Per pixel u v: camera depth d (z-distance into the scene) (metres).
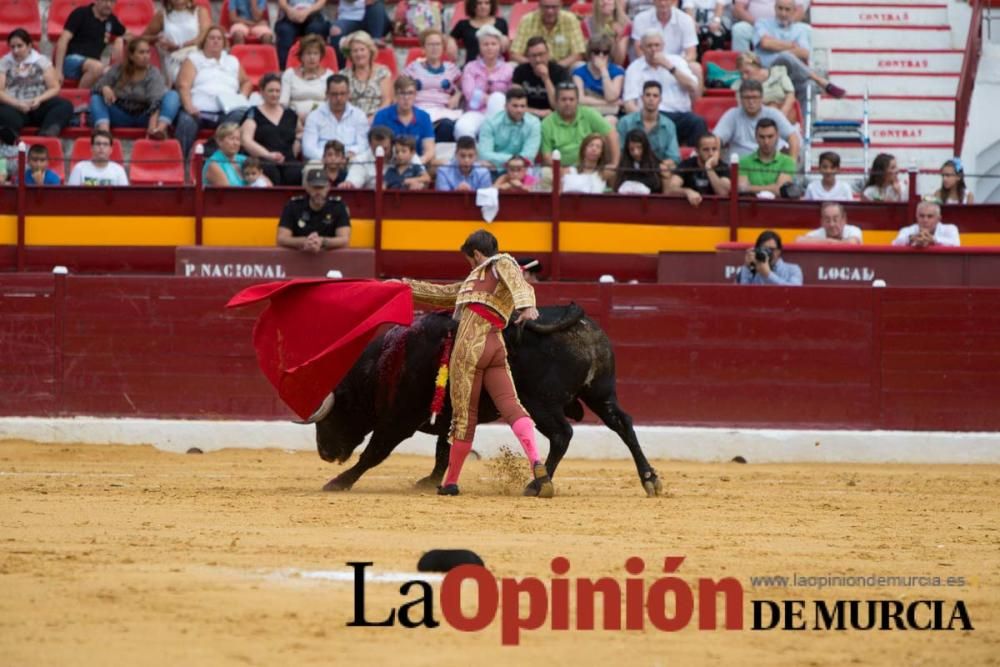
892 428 38.28
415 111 42.69
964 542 19.80
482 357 24.42
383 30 47.81
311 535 18.73
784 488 29.27
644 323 38.16
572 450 37.59
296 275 39.41
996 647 13.00
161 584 14.87
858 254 39.06
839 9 51.88
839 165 45.72
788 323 38.28
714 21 48.41
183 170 43.06
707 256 39.44
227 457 35.97
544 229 40.62
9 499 23.30
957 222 40.75
